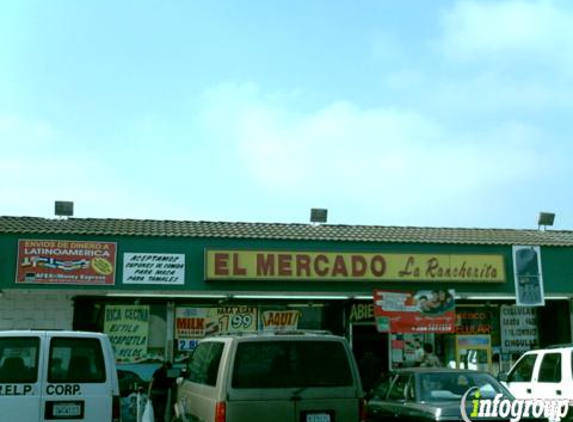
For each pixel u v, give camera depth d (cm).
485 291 1744
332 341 842
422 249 1736
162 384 1523
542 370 1255
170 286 1591
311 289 1656
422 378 1061
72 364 859
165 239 1606
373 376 1786
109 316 1694
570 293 1786
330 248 1686
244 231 1742
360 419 816
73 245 1551
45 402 835
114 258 1570
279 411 795
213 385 823
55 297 1666
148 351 1702
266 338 826
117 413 862
